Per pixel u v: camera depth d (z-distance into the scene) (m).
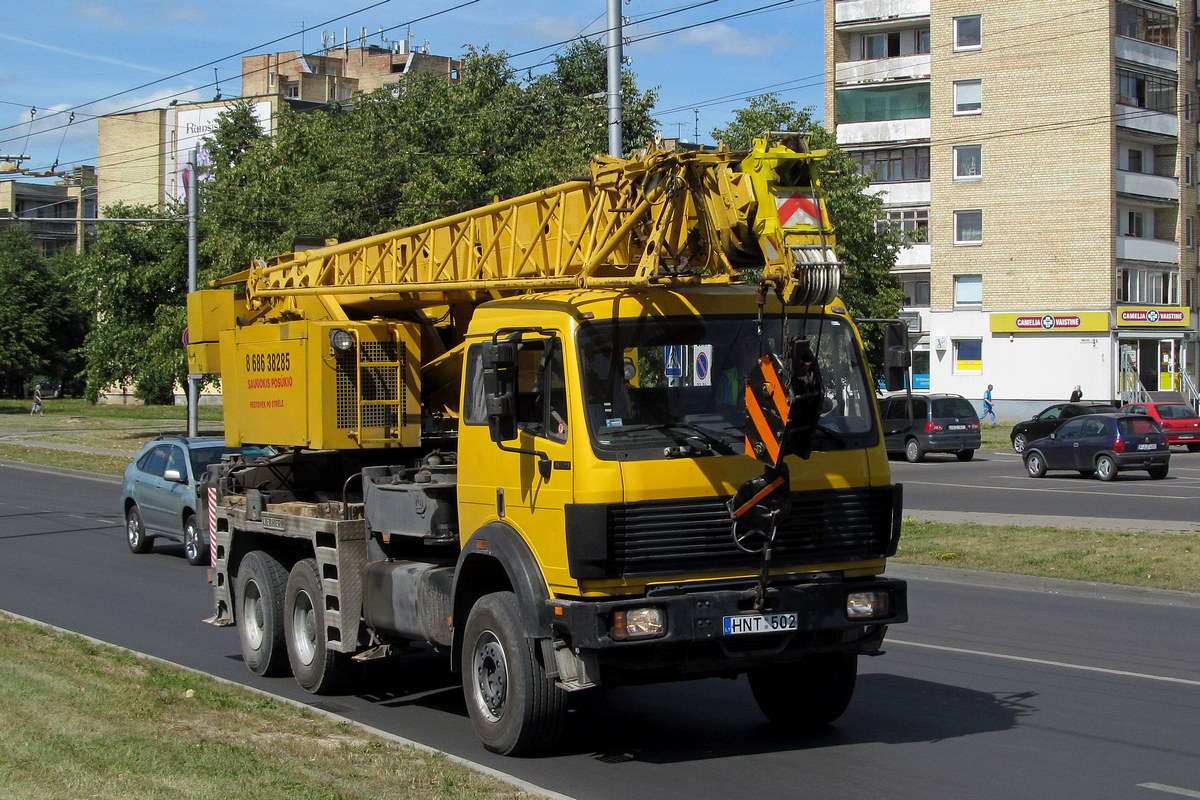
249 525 10.13
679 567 6.77
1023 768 6.89
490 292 8.91
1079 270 50.84
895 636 11.30
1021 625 11.86
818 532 7.08
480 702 7.44
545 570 6.94
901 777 6.75
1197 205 55.84
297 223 37.88
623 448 6.71
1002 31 52.00
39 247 98.44
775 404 6.58
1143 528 17.64
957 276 53.53
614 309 6.99
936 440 34.72
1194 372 56.47
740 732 7.89
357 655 8.79
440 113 36.59
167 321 42.28
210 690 8.44
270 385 10.28
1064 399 51.16
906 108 55.25
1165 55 53.00
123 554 18.17
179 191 83.56
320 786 6.04
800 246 6.59
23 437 47.19
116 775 6.23
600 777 6.82
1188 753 7.20
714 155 6.85
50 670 9.02
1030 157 51.72
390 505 8.61
